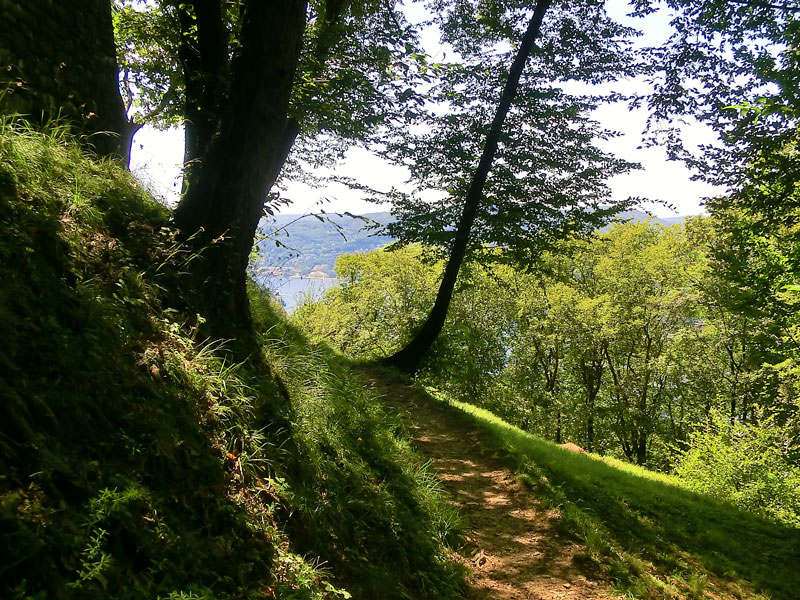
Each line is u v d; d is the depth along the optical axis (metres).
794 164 7.93
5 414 2.00
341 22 9.05
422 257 14.59
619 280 26.52
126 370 2.82
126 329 3.09
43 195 3.31
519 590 4.72
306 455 3.99
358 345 22.06
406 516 4.67
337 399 5.82
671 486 10.02
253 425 3.70
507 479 7.32
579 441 30.61
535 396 30.20
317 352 7.04
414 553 4.26
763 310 9.47
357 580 3.40
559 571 5.22
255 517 2.93
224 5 7.48
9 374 2.15
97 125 5.09
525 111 12.74
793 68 7.24
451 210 13.93
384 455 5.58
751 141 8.05
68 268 3.04
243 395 3.74
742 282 9.70
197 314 3.85
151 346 3.20
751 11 7.81
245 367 4.23
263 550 2.79
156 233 4.27
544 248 13.54
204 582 2.28
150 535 2.19
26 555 1.65
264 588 2.57
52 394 2.27
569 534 6.00
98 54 5.20
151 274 3.85
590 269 28.31
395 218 13.97
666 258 24.81
